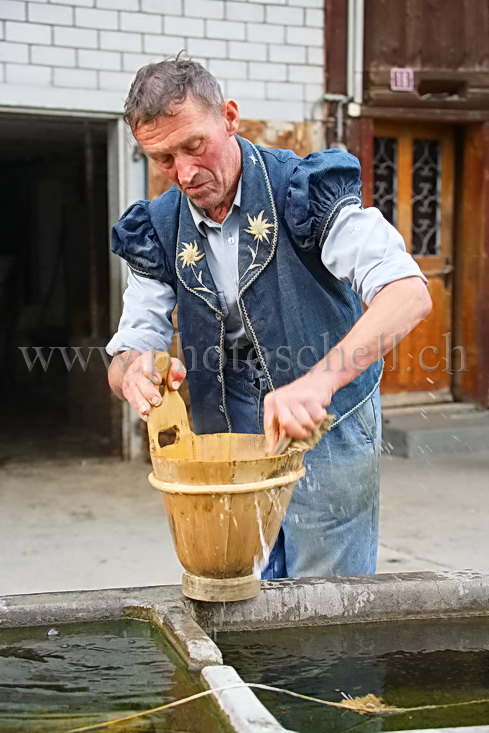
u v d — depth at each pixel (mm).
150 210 2234
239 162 2062
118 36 5559
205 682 1438
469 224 6680
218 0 5730
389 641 1718
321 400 1612
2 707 1398
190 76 1816
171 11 5648
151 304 2260
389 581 1833
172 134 1820
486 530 4312
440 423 6273
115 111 5602
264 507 1637
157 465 1672
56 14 5430
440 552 3945
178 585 1850
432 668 1592
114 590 1828
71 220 10312
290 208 1994
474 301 6684
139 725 1332
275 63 5910
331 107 6094
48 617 1741
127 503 4977
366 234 1907
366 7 6133
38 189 10586
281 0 5871
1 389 10211
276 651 1664
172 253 2201
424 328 6734
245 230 2076
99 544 4188
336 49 6059
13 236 10938
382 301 1781
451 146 6676
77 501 5031
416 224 6688
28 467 5957
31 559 3949
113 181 5812
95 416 7121
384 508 4742
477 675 1562
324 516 2203
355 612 1803
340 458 2176
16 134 7422
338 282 2141
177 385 1860
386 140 6504
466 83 6395
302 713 1418
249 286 2102
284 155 2109
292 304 2100
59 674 1521
